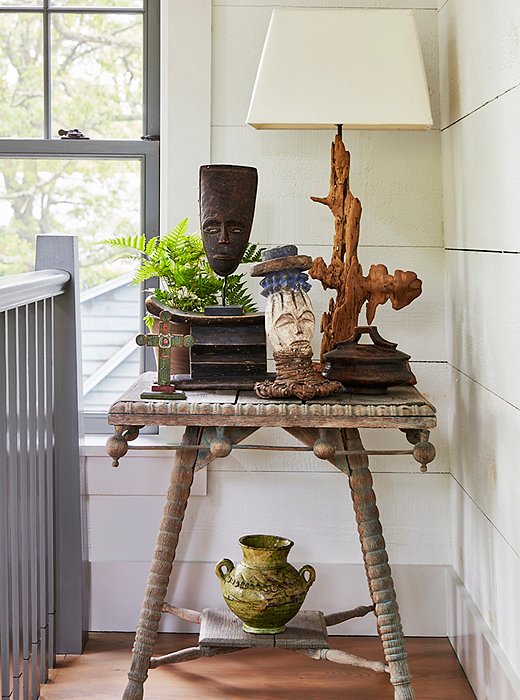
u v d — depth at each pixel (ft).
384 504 8.29
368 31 6.74
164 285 8.27
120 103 8.57
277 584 6.85
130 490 8.16
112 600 8.28
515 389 5.89
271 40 6.75
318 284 8.21
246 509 8.29
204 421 6.16
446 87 7.81
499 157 6.09
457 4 7.30
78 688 7.20
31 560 6.92
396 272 7.04
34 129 8.59
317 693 7.18
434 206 8.15
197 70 8.05
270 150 8.14
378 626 6.54
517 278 5.75
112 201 8.60
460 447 7.75
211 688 7.25
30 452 6.93
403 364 6.57
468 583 7.55
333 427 6.27
